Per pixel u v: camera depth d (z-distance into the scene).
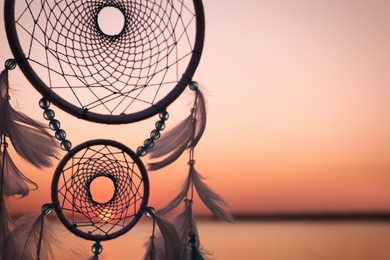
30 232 0.56
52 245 0.57
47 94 0.55
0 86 0.55
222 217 0.59
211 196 0.59
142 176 0.57
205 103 0.58
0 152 0.56
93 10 0.56
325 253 0.96
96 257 0.57
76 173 0.56
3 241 0.56
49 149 0.56
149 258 0.58
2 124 0.55
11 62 0.55
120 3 0.56
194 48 0.57
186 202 0.59
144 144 0.57
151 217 0.58
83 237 0.56
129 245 0.95
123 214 0.59
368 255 0.93
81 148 0.56
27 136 0.56
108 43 0.57
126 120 0.56
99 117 0.56
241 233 1.29
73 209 0.56
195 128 0.58
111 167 0.58
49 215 0.59
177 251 0.57
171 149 0.58
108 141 0.56
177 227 0.59
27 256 0.56
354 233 1.30
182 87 0.57
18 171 0.57
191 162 0.59
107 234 0.57
